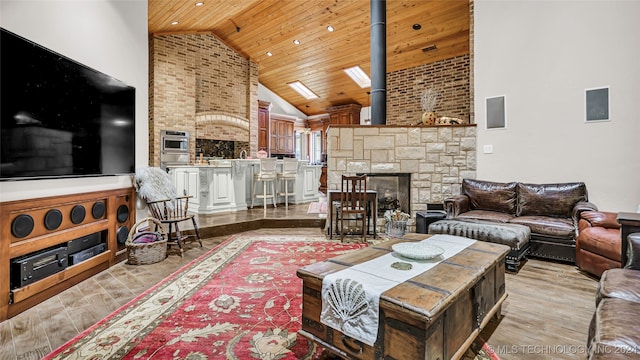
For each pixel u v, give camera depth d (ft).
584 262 9.25
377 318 4.29
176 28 19.70
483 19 14.25
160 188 11.39
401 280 4.84
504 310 6.98
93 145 8.97
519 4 13.32
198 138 22.29
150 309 6.82
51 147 7.61
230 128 24.13
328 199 14.43
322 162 32.48
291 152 33.60
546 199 11.89
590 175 12.03
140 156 11.24
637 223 6.70
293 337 5.72
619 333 3.62
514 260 9.39
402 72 23.39
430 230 11.07
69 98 8.14
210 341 5.57
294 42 22.36
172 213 12.21
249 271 9.27
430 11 17.26
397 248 6.31
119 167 10.06
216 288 8.00
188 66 21.29
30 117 7.06
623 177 11.44
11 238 6.67
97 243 9.41
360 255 6.24
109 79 9.61
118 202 10.16
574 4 12.17
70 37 8.27
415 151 14.52
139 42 11.16
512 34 13.52
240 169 18.34
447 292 4.39
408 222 14.57
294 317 6.48
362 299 4.45
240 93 24.91
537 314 6.80
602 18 11.68
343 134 14.46
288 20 19.80
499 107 13.85
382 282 4.73
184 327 6.06
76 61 8.37
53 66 7.66
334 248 11.88
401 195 15.03
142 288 8.04
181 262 10.19
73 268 8.14
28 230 7.04
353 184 12.94
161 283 8.34
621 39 11.37
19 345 5.49
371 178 15.03
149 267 9.67
